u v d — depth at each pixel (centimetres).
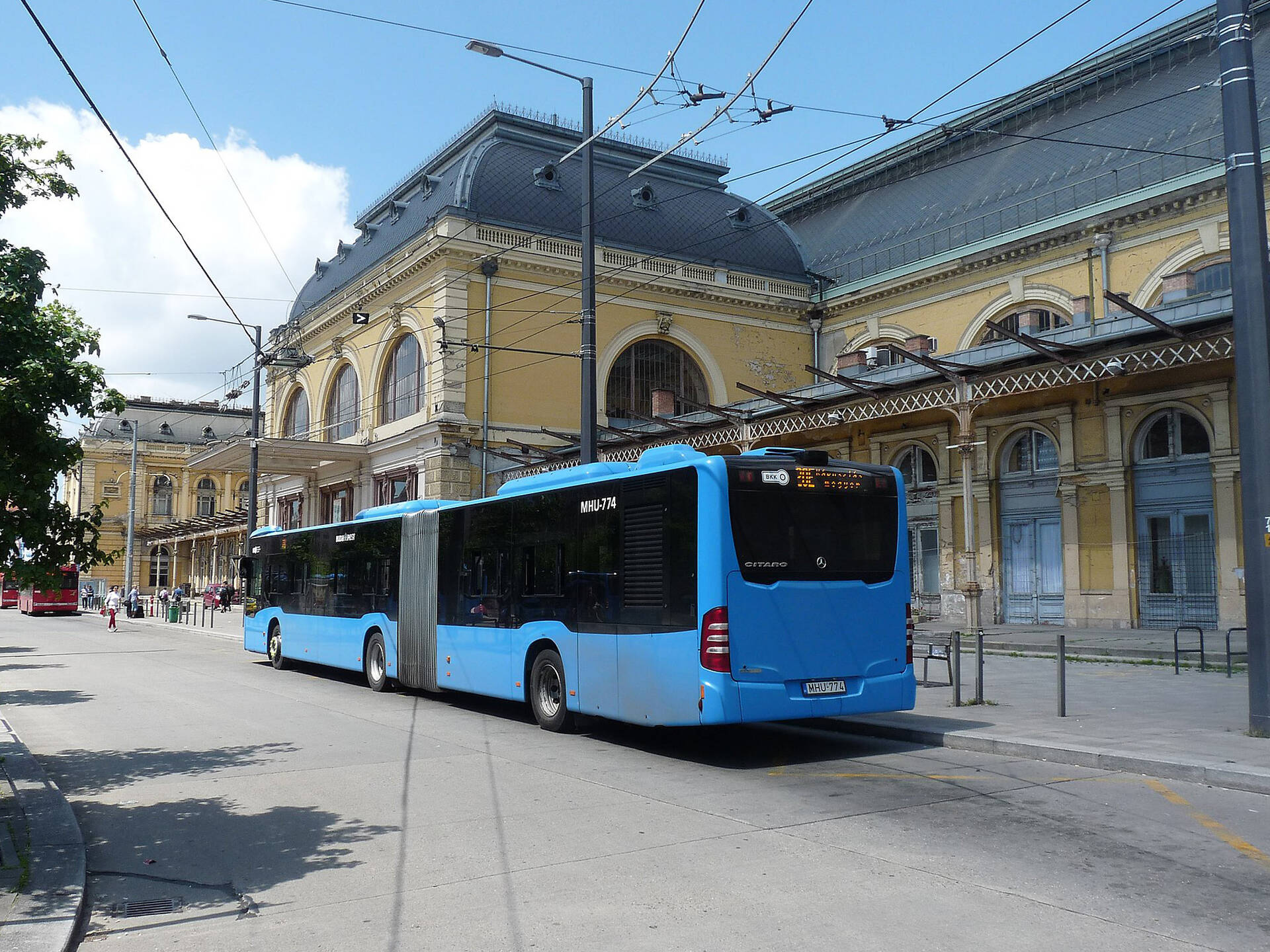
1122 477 2481
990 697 1428
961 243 3672
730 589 1040
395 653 1738
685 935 525
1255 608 1032
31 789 870
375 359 4184
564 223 3866
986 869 636
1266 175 2714
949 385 2417
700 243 4141
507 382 3716
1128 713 1240
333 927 552
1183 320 1961
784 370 4253
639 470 1162
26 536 718
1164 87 3259
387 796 882
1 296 714
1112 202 3050
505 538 1421
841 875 629
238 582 6181
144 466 8550
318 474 4731
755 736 1245
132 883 643
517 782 946
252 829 771
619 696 1151
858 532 1132
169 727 1334
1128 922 537
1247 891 587
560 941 521
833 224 4512
